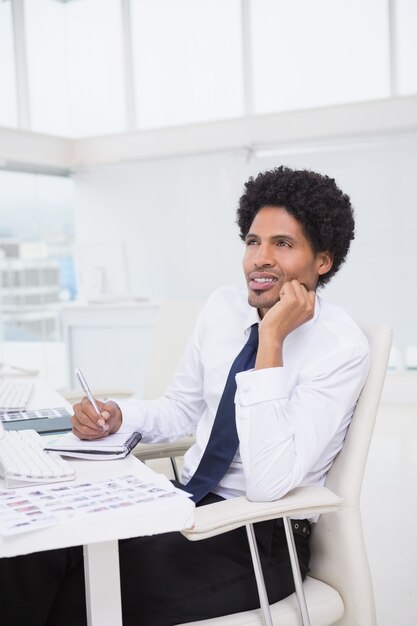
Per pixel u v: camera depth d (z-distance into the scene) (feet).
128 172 21.71
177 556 4.44
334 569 4.61
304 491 4.34
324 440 4.38
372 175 18.69
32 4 22.16
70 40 23.06
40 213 21.42
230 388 4.83
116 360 18.60
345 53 19.81
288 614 4.33
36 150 21.38
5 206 20.26
